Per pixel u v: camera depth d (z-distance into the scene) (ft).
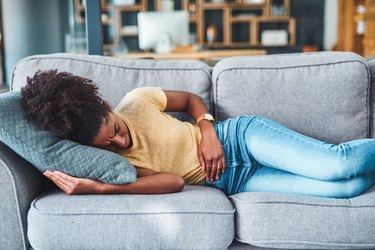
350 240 4.48
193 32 25.76
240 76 6.03
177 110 5.77
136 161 4.99
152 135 5.15
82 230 4.28
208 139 5.34
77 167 4.45
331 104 5.93
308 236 4.45
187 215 4.32
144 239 4.30
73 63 6.07
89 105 4.50
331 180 4.87
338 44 23.34
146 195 4.56
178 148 5.27
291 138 5.16
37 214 4.33
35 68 6.02
